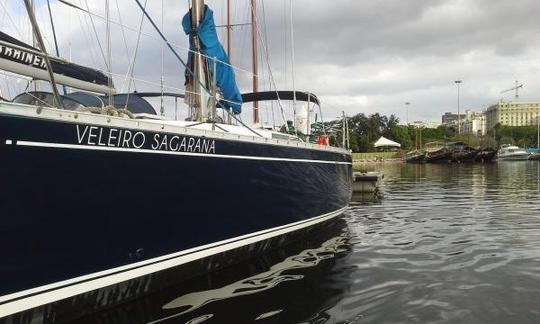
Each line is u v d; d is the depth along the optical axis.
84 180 3.93
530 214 11.51
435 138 88.94
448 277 6.00
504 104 132.50
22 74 4.27
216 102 6.61
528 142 99.88
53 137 3.66
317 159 7.78
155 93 7.38
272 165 6.34
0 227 3.44
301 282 5.70
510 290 5.43
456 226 9.90
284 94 8.94
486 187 20.05
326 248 7.59
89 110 4.71
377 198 15.99
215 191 5.32
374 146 74.00
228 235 5.65
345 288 5.51
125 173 4.25
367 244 7.97
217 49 6.68
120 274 4.34
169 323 4.34
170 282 4.94
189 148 4.90
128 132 4.22
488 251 7.44
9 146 3.41
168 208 4.74
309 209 7.67
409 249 7.61
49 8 4.92
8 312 3.57
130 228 4.38
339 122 11.06
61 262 3.86
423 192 18.05
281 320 4.51
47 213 3.71
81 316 4.14
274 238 6.75
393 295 5.27
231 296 5.13
